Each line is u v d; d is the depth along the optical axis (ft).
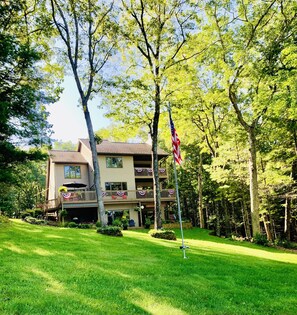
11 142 43.04
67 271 24.58
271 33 59.88
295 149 68.69
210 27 61.41
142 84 55.67
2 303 16.76
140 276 24.80
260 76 57.52
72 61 56.70
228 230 99.30
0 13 47.57
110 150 112.37
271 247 61.46
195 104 69.67
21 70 43.86
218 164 78.07
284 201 97.66
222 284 24.67
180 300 19.61
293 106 45.24
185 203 148.77
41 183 149.38
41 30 59.11
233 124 79.92
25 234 43.55
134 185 112.47
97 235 48.03
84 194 96.07
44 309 16.48
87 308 17.01
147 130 65.92
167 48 61.05
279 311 19.54
